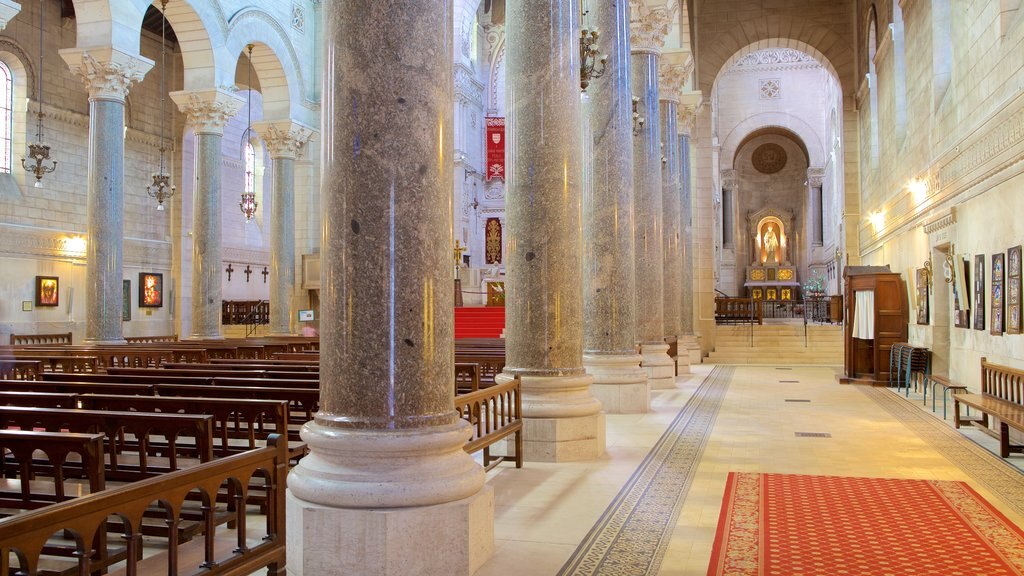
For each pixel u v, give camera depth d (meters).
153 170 27.36
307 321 25.28
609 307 11.91
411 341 4.76
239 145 30.38
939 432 10.48
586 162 11.70
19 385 7.84
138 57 16.19
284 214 22.88
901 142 18.70
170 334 27.83
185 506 4.99
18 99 22.86
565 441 8.50
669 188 18.50
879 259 21.88
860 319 17.22
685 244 22.66
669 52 17.98
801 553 5.33
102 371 12.85
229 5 19.91
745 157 46.44
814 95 41.38
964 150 12.71
